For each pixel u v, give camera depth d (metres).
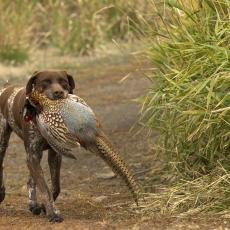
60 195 15.59
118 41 34.88
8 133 14.15
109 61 32.19
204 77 13.52
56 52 35.38
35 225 12.40
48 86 12.14
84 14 36.16
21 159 19.48
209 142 13.49
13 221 12.99
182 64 14.71
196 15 14.84
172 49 14.83
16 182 17.23
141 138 19.58
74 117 11.48
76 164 18.47
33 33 36.00
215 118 13.37
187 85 13.61
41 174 12.74
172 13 15.31
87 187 16.36
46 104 11.84
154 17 16.84
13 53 32.75
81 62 32.88
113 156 11.70
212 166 14.06
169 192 13.69
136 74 28.52
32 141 12.73
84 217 13.27
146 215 12.88
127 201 14.54
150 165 17.09
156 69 15.73
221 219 12.01
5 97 13.95
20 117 13.17
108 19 35.91
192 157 14.58
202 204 12.85
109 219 12.76
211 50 13.40
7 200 15.29
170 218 12.31
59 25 36.38
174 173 14.91
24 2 35.47
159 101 15.13
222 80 13.20
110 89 26.81
